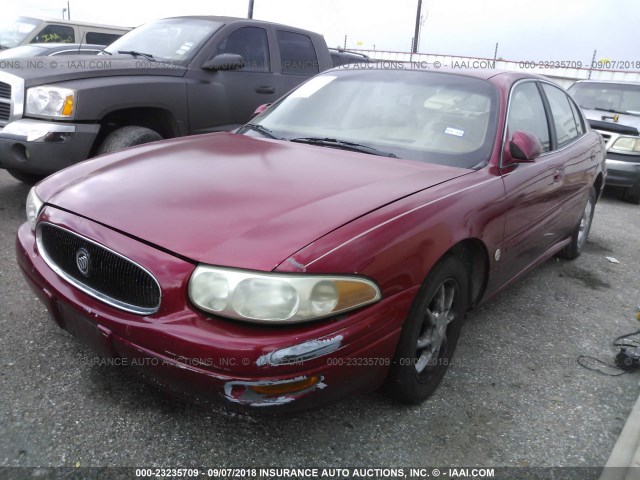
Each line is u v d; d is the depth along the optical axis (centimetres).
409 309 229
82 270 229
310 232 209
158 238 211
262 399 198
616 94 967
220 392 198
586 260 522
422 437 248
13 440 224
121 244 214
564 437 256
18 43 969
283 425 247
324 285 199
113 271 218
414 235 229
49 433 230
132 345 209
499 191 291
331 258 202
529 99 374
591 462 241
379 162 288
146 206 229
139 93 493
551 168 360
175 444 231
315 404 210
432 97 340
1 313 318
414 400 261
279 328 197
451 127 319
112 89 471
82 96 451
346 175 265
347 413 259
